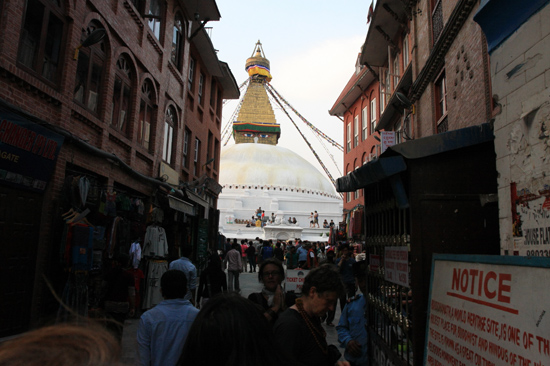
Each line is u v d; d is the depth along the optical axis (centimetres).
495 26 479
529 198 410
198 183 2038
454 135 461
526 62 422
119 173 1235
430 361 330
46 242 884
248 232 5319
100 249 1031
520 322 218
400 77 1989
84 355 99
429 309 342
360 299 537
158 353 416
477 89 905
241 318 175
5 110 744
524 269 219
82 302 889
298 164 7550
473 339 265
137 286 1088
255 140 8294
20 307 806
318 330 323
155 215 1405
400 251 469
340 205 6569
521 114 427
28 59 852
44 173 866
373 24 2062
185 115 1942
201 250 2142
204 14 1920
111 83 1187
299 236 5112
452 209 456
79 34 1012
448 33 1089
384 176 465
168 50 1652
